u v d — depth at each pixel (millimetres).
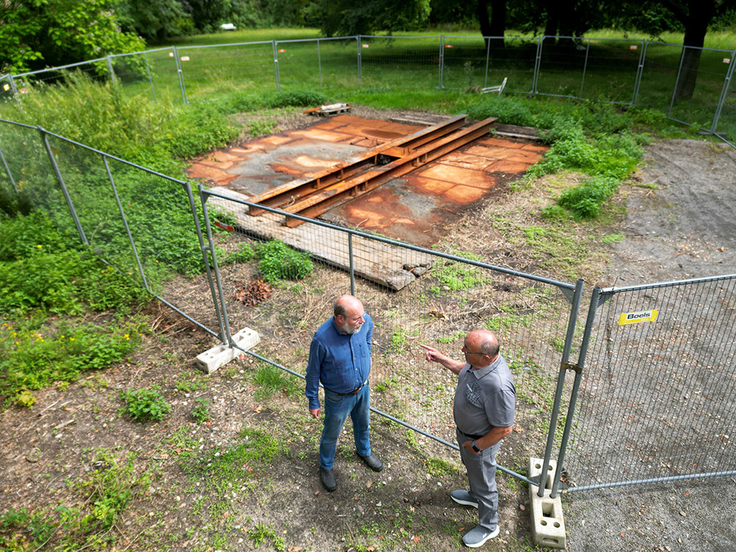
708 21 15820
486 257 7832
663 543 3869
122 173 6645
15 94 11539
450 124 14227
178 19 38531
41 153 7938
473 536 3873
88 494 4320
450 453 4688
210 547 3898
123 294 7055
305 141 14273
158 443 4820
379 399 5270
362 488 4375
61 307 6824
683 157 12070
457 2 26078
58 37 18422
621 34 28797
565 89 18531
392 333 6152
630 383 5332
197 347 6121
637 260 7691
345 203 9867
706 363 5570
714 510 4105
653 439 4711
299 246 7895
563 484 4223
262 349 6039
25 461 4641
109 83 12258
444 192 10383
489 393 3408
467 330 6156
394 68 21906
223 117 15461
